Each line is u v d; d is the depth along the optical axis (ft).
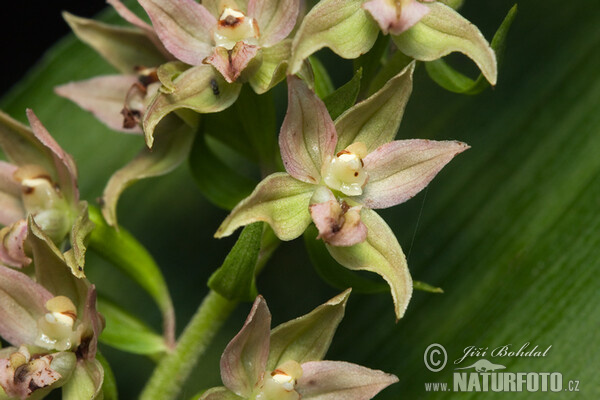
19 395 0.62
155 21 0.63
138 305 0.75
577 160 0.68
